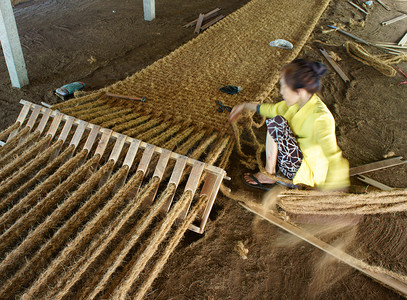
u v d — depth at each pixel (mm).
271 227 2367
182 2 7746
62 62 4711
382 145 3430
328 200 2318
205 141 2652
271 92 4023
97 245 1669
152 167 2416
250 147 3188
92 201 1985
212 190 2131
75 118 2480
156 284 1906
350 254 2203
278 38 5168
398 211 2516
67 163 2236
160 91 3516
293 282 1994
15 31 3658
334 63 5074
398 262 2172
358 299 1921
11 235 1777
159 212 2111
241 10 6215
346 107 4055
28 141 2484
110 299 1438
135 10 6973
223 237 2260
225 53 4504
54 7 6922
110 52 5117
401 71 5062
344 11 7680
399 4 8766
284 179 2396
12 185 2174
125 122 2818
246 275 2016
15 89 3984
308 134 2055
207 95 3480
